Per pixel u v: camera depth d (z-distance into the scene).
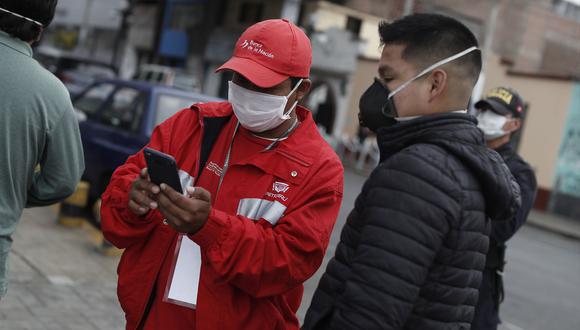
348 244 1.97
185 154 2.31
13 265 4.90
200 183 2.25
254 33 2.17
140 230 2.18
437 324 1.85
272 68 2.12
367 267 1.76
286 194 2.16
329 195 2.17
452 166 1.85
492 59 22.05
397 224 1.76
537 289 8.25
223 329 2.10
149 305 2.20
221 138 2.30
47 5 2.20
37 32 2.22
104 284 4.93
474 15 30.59
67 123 2.25
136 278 2.20
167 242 2.19
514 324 6.42
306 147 2.24
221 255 1.99
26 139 2.14
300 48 2.16
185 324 2.13
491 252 3.24
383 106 2.04
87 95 7.75
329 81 27.08
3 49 2.13
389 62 2.04
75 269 5.13
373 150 24.06
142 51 36.38
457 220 1.81
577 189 19.39
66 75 19.25
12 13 2.12
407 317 1.75
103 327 4.12
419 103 2.00
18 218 2.23
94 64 20.88
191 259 2.13
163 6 34.38
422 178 1.79
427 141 1.92
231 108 2.36
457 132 1.93
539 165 20.45
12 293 4.33
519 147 21.09
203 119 2.32
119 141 6.81
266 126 2.20
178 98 6.99
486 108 3.68
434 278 1.83
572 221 19.08
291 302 2.38
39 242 5.71
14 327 3.80
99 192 6.97
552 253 12.05
